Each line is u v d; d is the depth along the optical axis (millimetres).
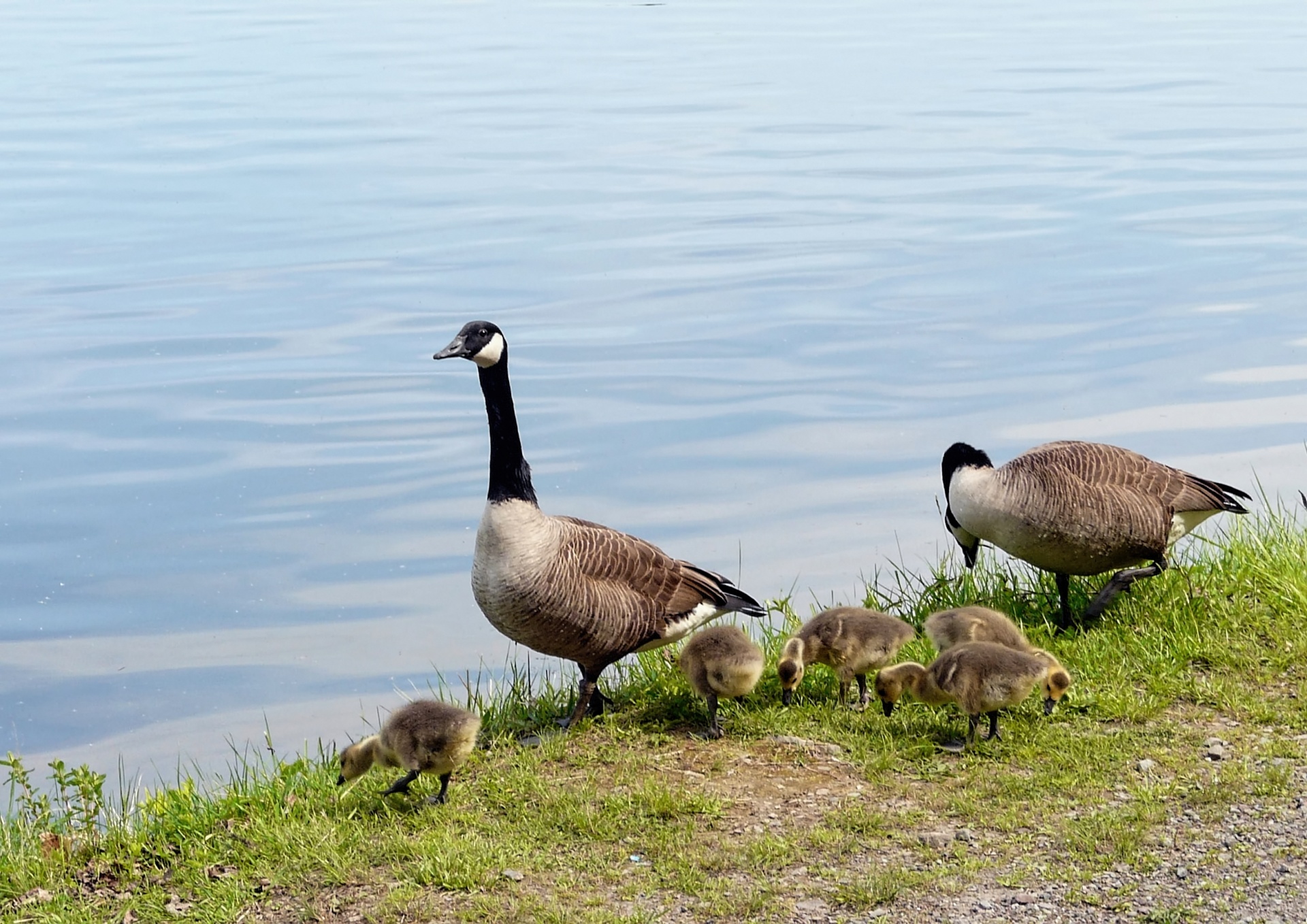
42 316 22672
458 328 22375
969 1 85750
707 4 82188
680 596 8906
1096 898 6109
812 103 45688
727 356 21125
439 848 6738
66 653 12688
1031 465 9797
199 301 23578
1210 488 10234
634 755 7902
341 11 76812
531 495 8578
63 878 6793
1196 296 23453
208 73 52312
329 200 31484
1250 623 9258
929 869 6484
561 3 82562
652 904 6293
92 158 36031
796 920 6102
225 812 7379
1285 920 5844
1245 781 7141
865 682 8617
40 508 15742
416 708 7254
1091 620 9883
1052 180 33281
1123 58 55875
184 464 17062
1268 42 60438
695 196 32250
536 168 35500
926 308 23219
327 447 17656
